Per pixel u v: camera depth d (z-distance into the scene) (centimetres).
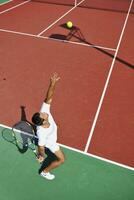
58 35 1427
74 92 984
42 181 670
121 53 1254
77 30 1495
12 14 1700
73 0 1998
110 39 1389
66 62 1175
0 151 744
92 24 1577
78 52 1258
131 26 1550
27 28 1502
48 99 642
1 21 1589
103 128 829
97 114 883
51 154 738
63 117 870
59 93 977
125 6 1897
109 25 1562
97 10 1805
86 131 817
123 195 642
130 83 1035
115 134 808
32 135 796
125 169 703
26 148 752
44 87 1012
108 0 2023
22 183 664
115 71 1111
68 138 791
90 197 637
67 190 651
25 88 1005
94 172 694
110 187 659
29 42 1345
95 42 1355
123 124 844
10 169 696
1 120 854
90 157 734
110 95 971
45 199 631
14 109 902
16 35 1415
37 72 1102
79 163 716
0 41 1348
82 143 776
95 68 1130
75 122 851
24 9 1797
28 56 1219
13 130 814
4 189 649
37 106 919
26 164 710
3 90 991
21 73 1094
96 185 664
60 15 1706
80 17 1681
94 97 960
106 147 765
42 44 1327
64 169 699
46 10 1788
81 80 1052
